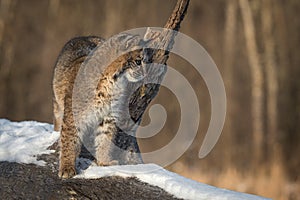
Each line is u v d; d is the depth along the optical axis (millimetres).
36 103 57156
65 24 61906
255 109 54406
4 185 16609
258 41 57906
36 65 59188
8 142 18453
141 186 16734
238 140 53250
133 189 16594
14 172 17125
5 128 19734
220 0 62656
